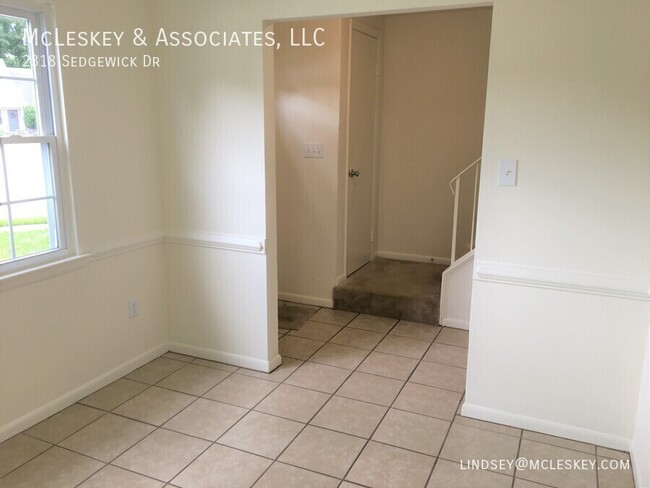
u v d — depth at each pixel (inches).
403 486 86.5
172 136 123.6
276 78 161.0
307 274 169.6
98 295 114.3
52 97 101.3
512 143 94.4
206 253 126.3
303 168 163.0
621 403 95.6
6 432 97.4
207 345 131.8
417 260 198.8
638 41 84.1
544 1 88.0
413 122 190.4
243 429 101.9
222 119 117.7
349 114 166.4
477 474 89.7
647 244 89.2
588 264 93.6
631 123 86.7
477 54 178.1
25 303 98.8
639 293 90.0
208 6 113.8
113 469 90.0
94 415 106.3
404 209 197.9
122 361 122.7
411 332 149.6
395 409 109.7
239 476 88.4
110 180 114.0
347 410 109.1
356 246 184.1
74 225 107.2
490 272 99.2
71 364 109.7
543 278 95.8
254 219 119.5
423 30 183.2
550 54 89.3
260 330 124.2
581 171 91.0
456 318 152.4
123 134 116.2
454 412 108.9
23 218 98.7
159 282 131.2
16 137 95.3
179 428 102.1
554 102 90.5
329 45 152.5
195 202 125.0
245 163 117.6
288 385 119.3
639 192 88.1
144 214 124.0
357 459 93.2
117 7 111.4
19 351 98.7
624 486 87.3
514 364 102.2
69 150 104.0
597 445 98.4
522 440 99.7
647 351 90.4
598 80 87.3
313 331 149.9
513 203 96.4
